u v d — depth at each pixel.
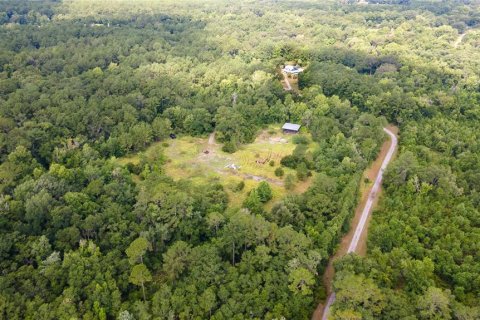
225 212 101.88
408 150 130.62
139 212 98.94
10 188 106.62
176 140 152.50
